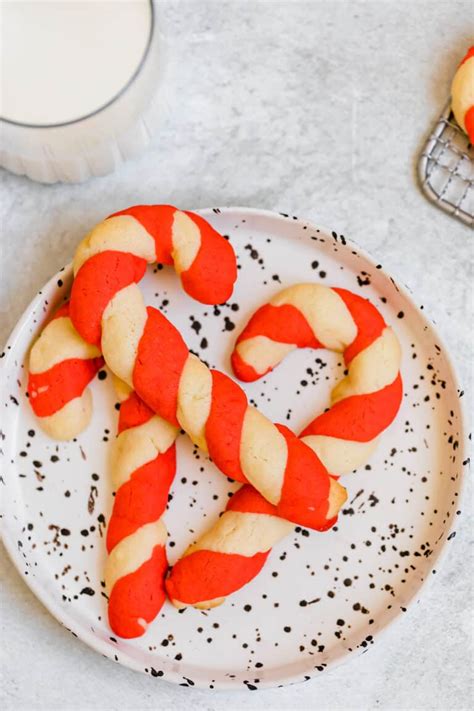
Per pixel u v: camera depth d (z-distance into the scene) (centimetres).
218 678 57
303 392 60
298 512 56
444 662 62
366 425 58
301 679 57
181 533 59
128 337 56
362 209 63
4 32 58
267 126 63
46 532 59
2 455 59
